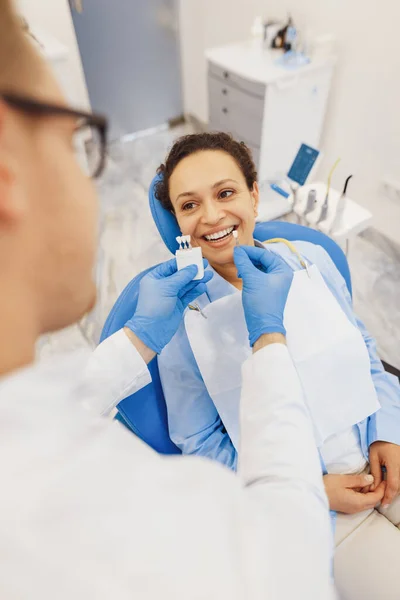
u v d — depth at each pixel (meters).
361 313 2.05
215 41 2.96
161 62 3.26
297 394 0.57
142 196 2.80
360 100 2.18
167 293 0.87
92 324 1.99
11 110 0.27
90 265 0.35
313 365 0.96
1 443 0.30
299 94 2.24
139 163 3.12
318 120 2.44
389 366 1.37
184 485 0.34
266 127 2.29
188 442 0.98
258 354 0.62
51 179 0.30
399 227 2.24
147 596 0.28
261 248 1.04
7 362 0.31
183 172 1.00
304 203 1.73
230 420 0.97
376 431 0.99
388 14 1.87
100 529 0.29
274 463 0.48
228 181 0.99
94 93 3.14
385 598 0.79
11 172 0.27
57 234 0.31
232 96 2.37
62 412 0.34
